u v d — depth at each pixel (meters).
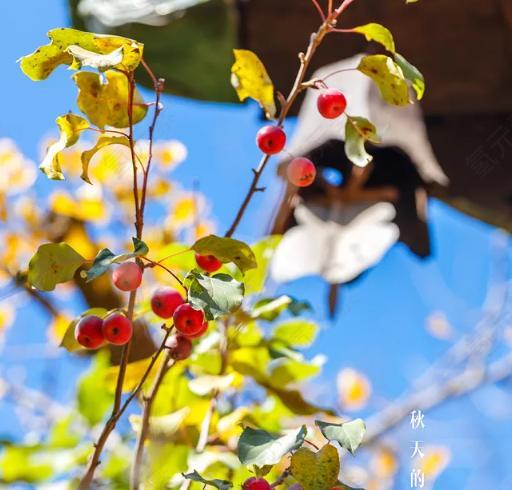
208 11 4.32
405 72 1.74
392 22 3.89
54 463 2.35
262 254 2.29
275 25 4.04
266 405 2.27
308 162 1.76
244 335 2.21
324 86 1.77
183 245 2.20
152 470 1.98
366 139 1.78
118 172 2.24
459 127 3.91
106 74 1.73
